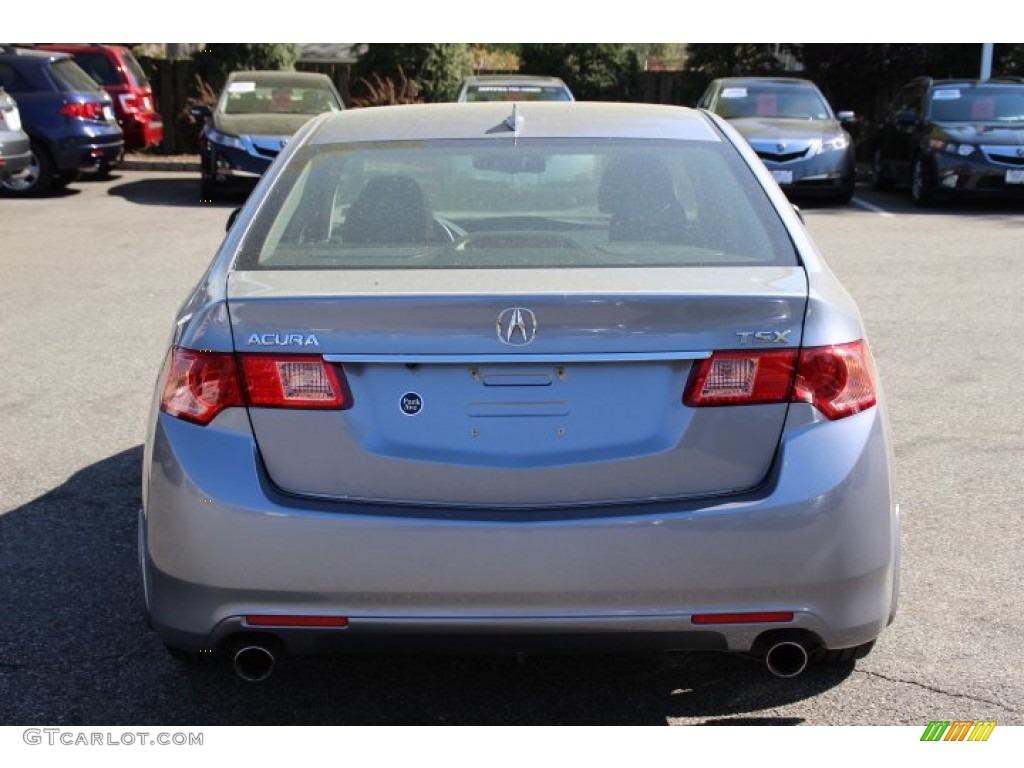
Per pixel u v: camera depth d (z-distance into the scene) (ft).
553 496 9.49
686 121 13.47
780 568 9.45
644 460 9.48
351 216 11.50
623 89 84.94
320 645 9.63
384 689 11.71
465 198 11.76
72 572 14.23
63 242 41.16
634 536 9.31
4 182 52.08
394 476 9.50
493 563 9.31
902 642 12.49
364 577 9.36
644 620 9.45
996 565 14.42
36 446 18.90
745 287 9.82
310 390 9.49
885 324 27.89
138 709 11.30
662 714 11.21
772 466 9.57
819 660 11.01
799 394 9.58
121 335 26.84
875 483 9.75
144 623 12.96
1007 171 50.60
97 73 64.18
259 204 11.72
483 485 9.48
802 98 56.80
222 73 75.25
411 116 13.62
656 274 10.15
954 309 29.58
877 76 81.15
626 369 9.50
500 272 10.22
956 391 22.22
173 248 39.99
